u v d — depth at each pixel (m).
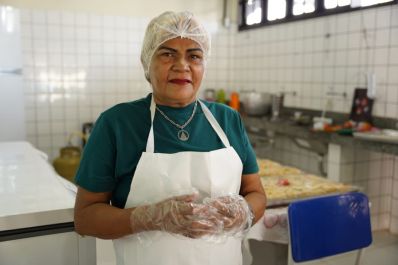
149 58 1.13
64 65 4.14
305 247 1.55
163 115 1.17
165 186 1.10
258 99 4.09
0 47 3.41
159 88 1.11
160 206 1.00
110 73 4.33
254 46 4.57
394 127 3.01
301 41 3.87
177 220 0.98
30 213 1.25
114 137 1.11
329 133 3.05
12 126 3.56
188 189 1.11
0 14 3.38
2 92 3.47
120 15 4.30
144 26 4.42
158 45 1.09
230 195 1.10
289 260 1.63
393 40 2.98
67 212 1.30
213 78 4.86
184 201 1.02
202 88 4.83
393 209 3.32
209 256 1.15
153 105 1.16
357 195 1.69
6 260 1.25
